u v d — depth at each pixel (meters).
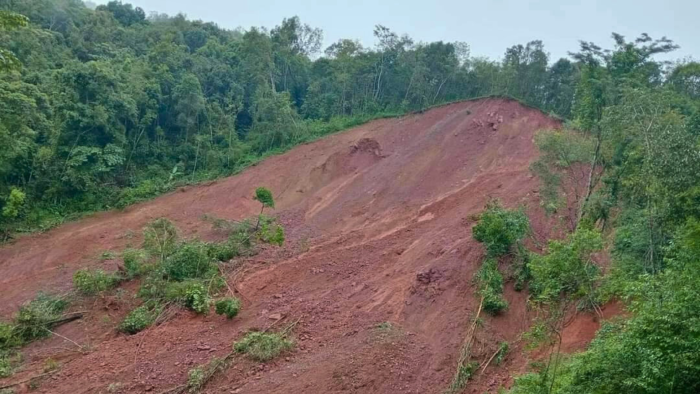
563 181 21.17
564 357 13.21
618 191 18.70
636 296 11.46
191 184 30.72
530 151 30.02
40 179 26.89
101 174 29.09
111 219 26.78
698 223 10.76
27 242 24.22
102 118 28.58
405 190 27.80
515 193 24.66
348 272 19.84
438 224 23.34
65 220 26.44
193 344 15.51
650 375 8.21
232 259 20.95
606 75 21.75
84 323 17.08
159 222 22.12
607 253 16.52
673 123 15.73
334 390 13.42
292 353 15.08
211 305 17.41
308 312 17.14
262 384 13.68
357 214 26.17
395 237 22.72
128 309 17.69
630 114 16.80
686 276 9.31
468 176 28.48
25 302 18.83
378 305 17.52
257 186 29.73
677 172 13.35
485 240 18.64
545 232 20.48
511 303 17.00
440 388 13.85
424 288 17.81
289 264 20.52
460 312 16.66
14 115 24.55
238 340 15.53
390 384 13.81
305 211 27.16
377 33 50.44
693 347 8.23
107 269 21.02
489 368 14.77
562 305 10.83
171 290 17.83
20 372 14.56
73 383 13.93
